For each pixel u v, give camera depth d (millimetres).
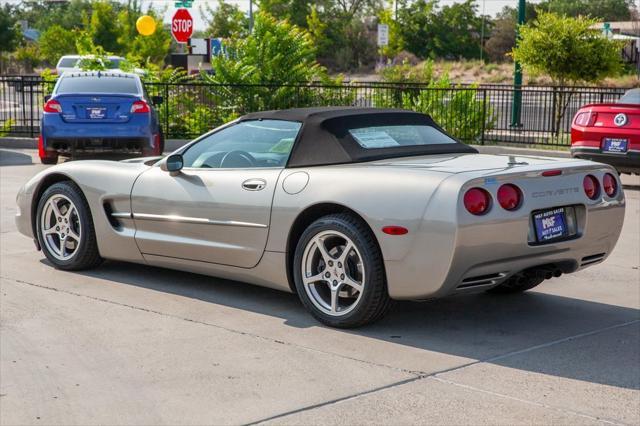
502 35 63000
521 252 5180
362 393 4340
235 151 6098
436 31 65500
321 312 5500
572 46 20672
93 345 5078
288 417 4031
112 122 13312
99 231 6727
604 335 5414
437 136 6117
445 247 4930
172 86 18391
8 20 61312
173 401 4223
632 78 37938
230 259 5984
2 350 4965
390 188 5148
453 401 4242
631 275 7137
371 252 5207
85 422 3971
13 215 9461
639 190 12484
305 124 5809
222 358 4863
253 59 18469
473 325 5605
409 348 5086
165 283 6586
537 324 5652
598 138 11844
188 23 24297
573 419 4035
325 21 65938
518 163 5496
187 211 6148
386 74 25312
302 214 5547
